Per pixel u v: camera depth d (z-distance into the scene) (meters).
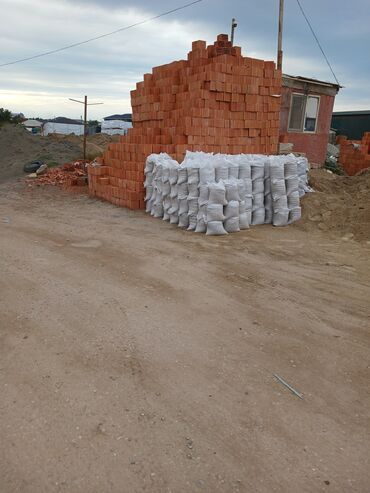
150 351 4.03
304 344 4.22
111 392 3.43
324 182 11.93
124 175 11.69
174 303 5.12
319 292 5.57
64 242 7.93
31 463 2.72
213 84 10.25
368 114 27.95
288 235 8.52
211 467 2.71
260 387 3.54
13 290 5.50
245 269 6.43
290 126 16.36
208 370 3.75
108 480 2.60
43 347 4.10
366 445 2.94
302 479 2.64
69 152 21.88
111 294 5.38
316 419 3.18
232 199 8.48
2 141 23.36
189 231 8.75
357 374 3.76
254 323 4.64
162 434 2.99
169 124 11.20
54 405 3.27
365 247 7.72
